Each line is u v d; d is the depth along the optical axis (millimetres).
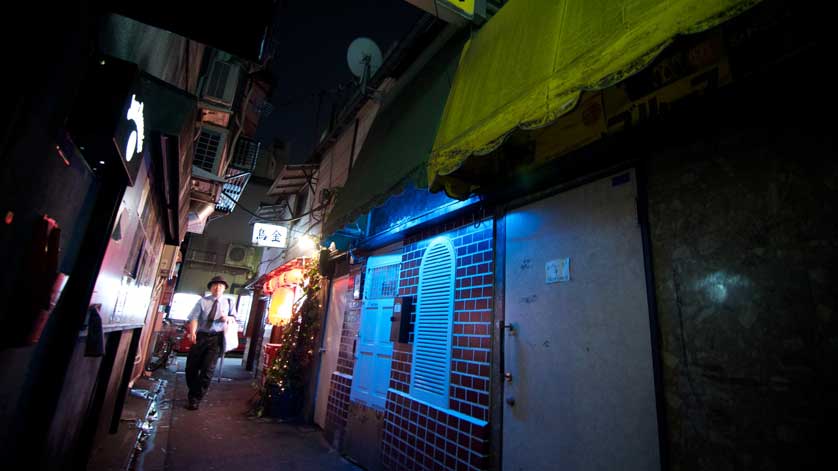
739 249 1781
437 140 2711
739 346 1711
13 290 1309
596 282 2461
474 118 2393
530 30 2301
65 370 1830
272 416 6617
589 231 2586
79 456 3160
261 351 9953
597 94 2553
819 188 1564
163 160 2615
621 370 2199
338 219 4367
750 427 1622
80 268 1896
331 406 5754
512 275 3152
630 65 1504
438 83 3428
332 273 7215
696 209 1993
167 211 3912
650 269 2146
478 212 3709
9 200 1130
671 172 2158
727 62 1852
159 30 2207
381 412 4473
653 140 2268
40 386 1786
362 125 7730
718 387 1756
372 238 5426
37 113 1178
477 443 3037
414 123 3439
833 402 1410
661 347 2020
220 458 4461
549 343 2691
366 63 7363
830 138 1559
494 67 2467
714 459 1719
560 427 2480
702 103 1951
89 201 1883
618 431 2145
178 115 2209
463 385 3375
